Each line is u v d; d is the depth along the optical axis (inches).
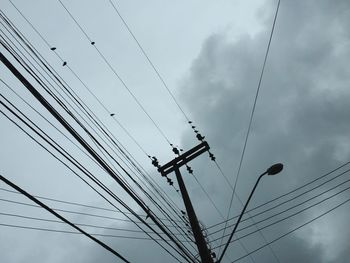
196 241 380.2
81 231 236.5
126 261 264.1
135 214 303.7
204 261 364.8
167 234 341.1
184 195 425.7
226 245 374.0
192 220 396.8
